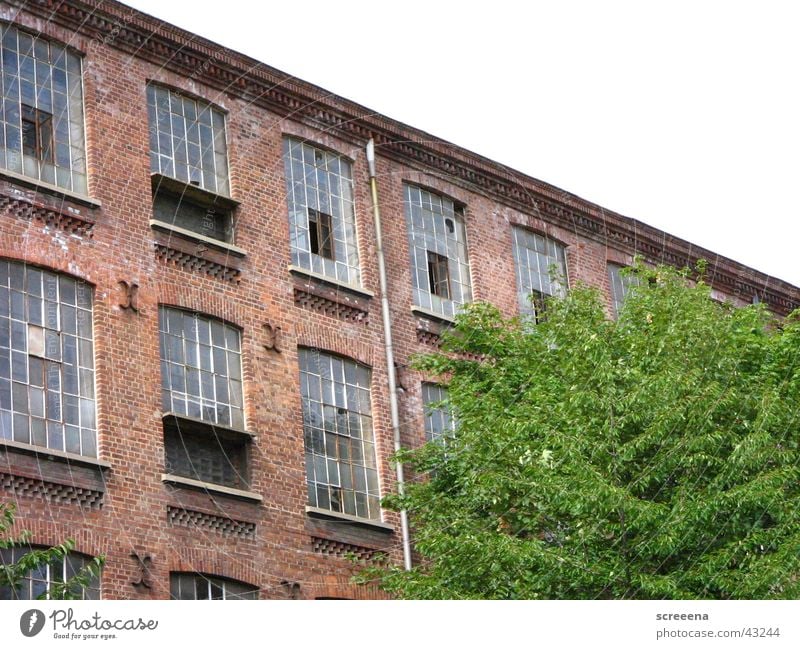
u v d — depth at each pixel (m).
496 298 36.16
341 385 32.12
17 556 25.53
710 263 42.03
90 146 29.36
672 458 25.70
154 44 31.06
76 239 28.41
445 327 34.53
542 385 28.69
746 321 30.58
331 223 33.44
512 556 24.83
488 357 31.88
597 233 39.44
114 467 27.39
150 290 29.22
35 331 27.33
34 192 28.05
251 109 32.59
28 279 27.56
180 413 29.02
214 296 30.30
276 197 32.34
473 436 27.53
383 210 34.50
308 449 30.92
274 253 31.78
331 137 34.00
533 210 38.03
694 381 26.45
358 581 28.16
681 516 24.67
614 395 26.19
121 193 29.47
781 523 25.61
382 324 33.28
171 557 27.66
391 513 31.70
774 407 26.62
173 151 30.98
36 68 29.14
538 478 25.47
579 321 29.95
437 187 35.94
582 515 25.19
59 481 26.45
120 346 28.33
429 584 26.02
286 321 31.44
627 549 24.86
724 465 25.59
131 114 30.23
